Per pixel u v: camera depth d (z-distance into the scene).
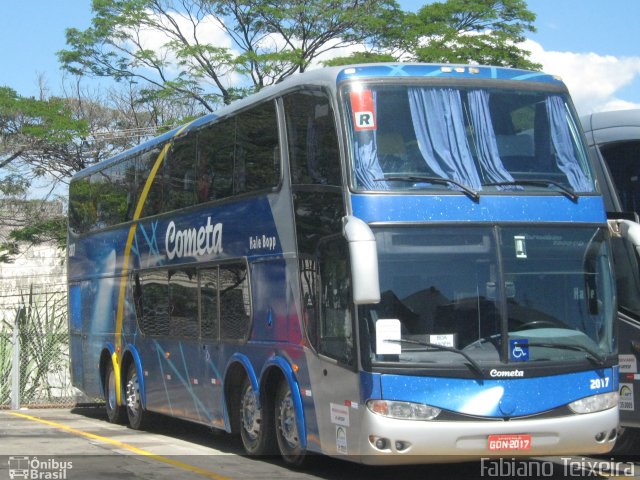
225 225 13.30
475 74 10.96
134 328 16.86
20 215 38.94
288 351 11.41
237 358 12.72
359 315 9.73
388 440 9.55
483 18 33.19
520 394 9.80
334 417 10.28
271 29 35.94
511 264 10.13
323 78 10.81
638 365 11.94
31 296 25.03
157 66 37.12
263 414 12.16
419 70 10.76
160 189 15.88
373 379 9.61
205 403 13.92
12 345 22.77
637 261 11.48
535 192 10.45
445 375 9.67
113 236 18.06
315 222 10.75
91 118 40.44
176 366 14.98
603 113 13.66
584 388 10.06
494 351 9.83
